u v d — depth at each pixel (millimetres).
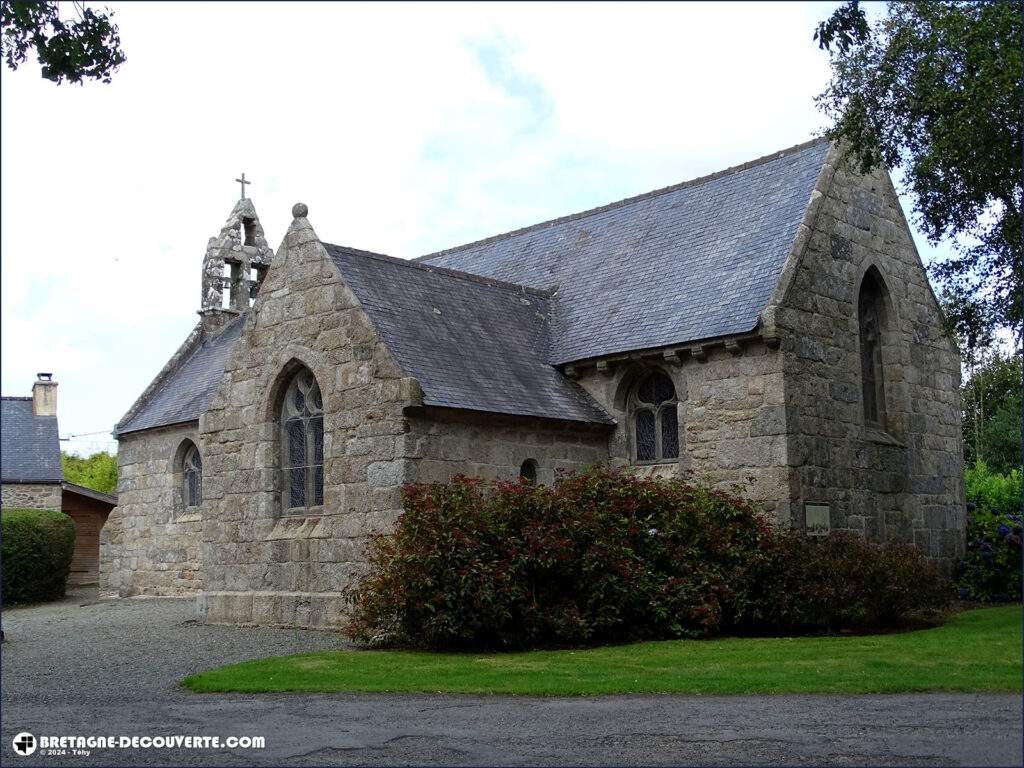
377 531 18516
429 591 15898
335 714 11164
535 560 16266
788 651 14617
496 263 29188
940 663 13164
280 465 21078
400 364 18641
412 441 18375
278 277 21281
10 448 38656
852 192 22016
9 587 30812
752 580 17234
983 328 20172
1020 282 19141
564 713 11031
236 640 18438
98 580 41625
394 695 12305
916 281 23875
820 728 9914
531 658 14969
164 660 16125
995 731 9531
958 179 18969
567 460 21078
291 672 13906
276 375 20938
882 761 8656
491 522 16484
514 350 22172
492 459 19672
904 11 19094
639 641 16750
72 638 19812
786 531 18297
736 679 12602
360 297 20109
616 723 10438
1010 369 39656
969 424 42375
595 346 22062
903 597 17234
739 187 23906
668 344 20438
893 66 18625
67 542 32344
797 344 19609
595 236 26781
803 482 19203
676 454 21031
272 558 20609
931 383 23891
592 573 16641
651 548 17484
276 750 9516
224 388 22172
